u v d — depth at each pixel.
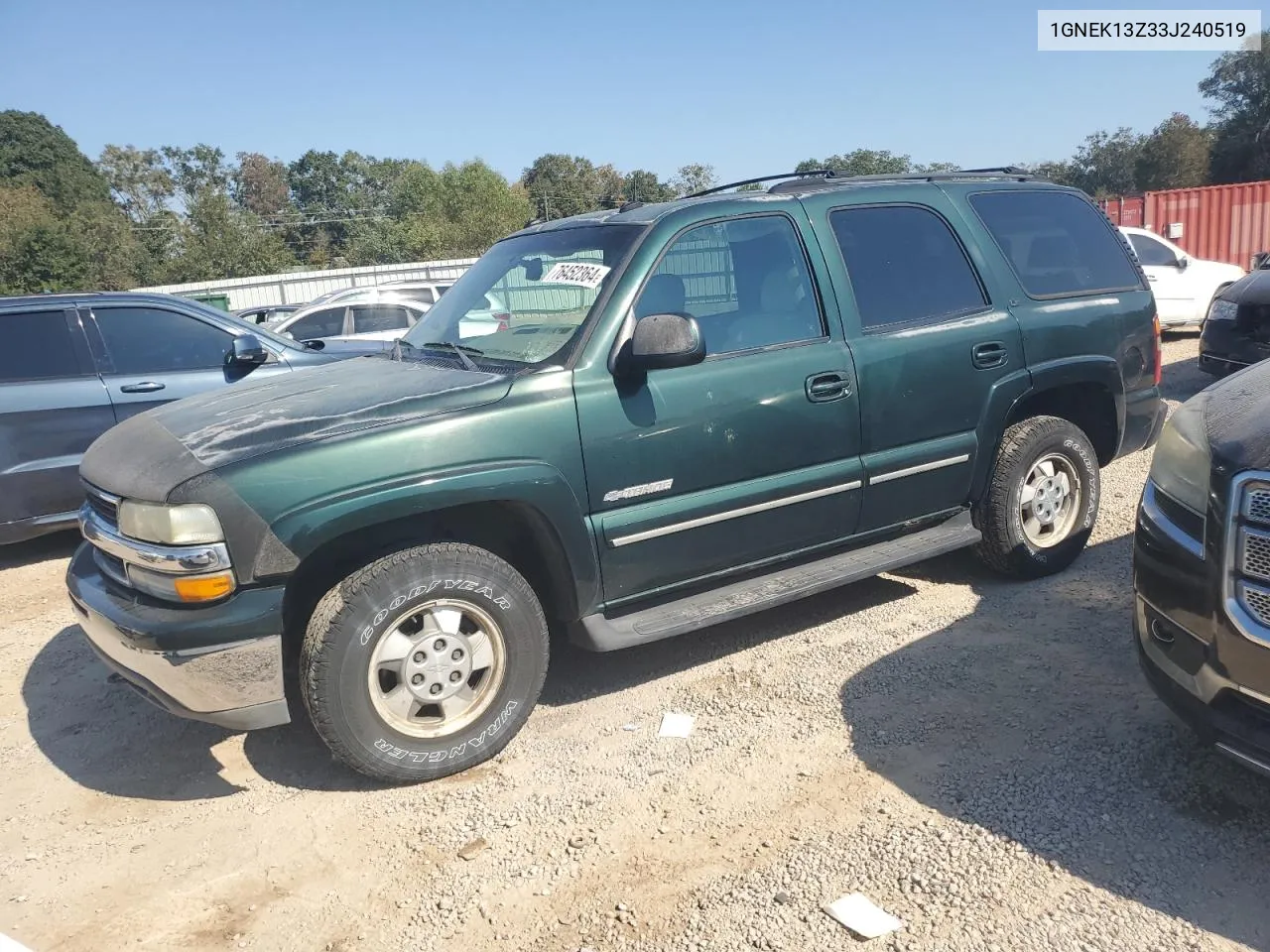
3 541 6.30
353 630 3.22
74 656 4.91
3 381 6.27
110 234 48.06
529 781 3.44
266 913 2.85
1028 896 2.65
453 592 3.38
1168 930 2.49
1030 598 4.72
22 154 94.69
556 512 3.50
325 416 3.38
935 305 4.50
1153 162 66.94
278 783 3.55
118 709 4.27
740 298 4.00
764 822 3.10
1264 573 2.62
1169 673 2.95
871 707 3.77
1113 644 4.15
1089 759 3.29
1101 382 4.96
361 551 3.39
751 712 3.81
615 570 3.71
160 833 3.29
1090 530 5.08
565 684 4.21
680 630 3.77
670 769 3.45
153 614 3.16
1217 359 8.50
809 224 4.23
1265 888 2.63
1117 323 5.04
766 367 3.94
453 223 64.94
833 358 4.11
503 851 3.05
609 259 3.86
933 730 3.56
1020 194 5.03
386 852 3.09
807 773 3.36
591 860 2.97
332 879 2.98
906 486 4.40
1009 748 3.40
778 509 4.04
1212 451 2.86
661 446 3.71
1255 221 19.52
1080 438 4.93
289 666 3.69
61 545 7.04
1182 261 13.95
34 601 5.84
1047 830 2.93
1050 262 4.99
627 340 3.67
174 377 6.76
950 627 4.46
